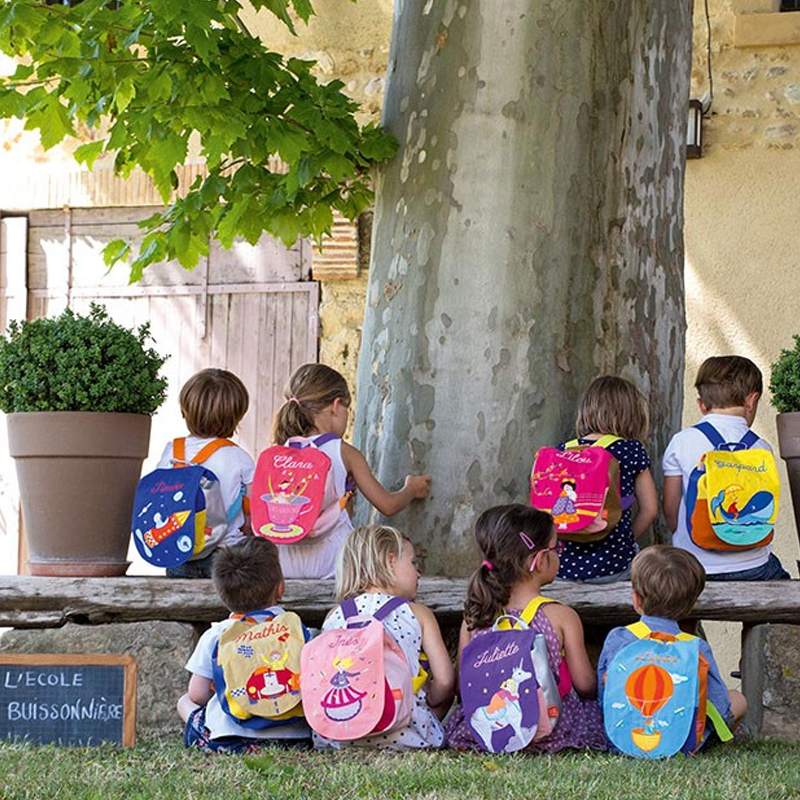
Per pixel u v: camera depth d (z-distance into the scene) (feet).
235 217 20.66
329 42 30.25
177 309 31.01
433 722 15.06
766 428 27.58
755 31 27.81
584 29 18.70
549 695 14.55
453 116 18.78
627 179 18.95
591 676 15.12
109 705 14.85
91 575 17.60
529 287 18.38
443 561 18.07
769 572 17.12
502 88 18.61
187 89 17.29
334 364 29.89
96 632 16.98
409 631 14.88
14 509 31.37
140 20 17.85
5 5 17.43
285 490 16.66
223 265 30.78
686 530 17.31
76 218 31.65
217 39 17.98
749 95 28.04
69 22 18.20
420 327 18.66
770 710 16.78
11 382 17.56
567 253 18.49
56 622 17.11
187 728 15.28
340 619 14.94
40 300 31.78
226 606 16.51
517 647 14.62
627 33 19.04
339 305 29.94
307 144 18.24
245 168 19.88
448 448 18.31
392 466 18.62
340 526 17.21
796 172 27.76
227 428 17.89
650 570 14.80
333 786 12.12
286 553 17.03
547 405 18.25
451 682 15.16
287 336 30.25
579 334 18.51
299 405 17.48
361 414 19.40
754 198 27.94
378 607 14.96
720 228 28.04
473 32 18.79
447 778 12.56
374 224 19.90
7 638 17.08
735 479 16.70
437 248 18.67
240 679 14.65
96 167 31.17
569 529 16.33
